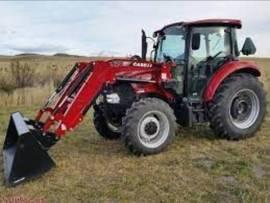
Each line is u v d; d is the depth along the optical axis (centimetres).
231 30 731
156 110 633
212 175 545
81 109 610
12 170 517
